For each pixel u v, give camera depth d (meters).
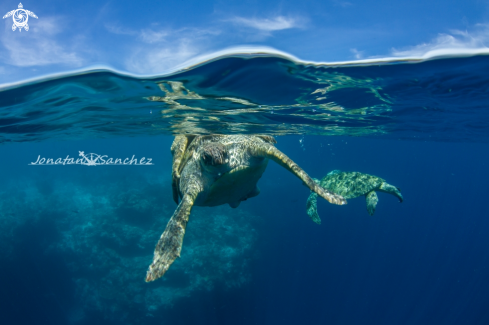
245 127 12.59
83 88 6.17
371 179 8.49
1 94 6.06
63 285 17.95
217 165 4.16
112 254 18.22
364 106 9.30
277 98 7.71
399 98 8.27
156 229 19.66
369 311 22.39
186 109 8.70
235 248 19.44
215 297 16.16
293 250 24.95
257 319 17.88
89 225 21.30
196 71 5.37
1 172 55.25
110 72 5.25
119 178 34.06
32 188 33.84
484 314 23.48
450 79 6.41
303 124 12.78
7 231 20.77
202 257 17.73
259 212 27.98
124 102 7.65
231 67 5.31
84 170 41.00
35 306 17.34
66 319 16.56
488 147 34.31
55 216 23.11
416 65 5.52
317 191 3.56
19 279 18.28
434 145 37.00
